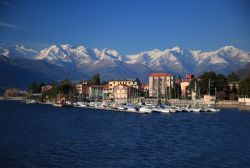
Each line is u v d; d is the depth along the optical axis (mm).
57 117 196875
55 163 77438
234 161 79750
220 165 76312
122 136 115688
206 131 129250
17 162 78250
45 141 104375
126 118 187125
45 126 146625
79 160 80062
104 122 164875
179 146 97125
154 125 150250
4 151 89000
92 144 99625
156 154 86438
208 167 74812
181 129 135625
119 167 74500
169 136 115938
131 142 103438
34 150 90438
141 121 168875
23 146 95875
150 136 115938
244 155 85625
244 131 129250
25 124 155500
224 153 87750
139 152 88688
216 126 146000
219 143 102250
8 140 106125
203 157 83438
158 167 74688
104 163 77625
